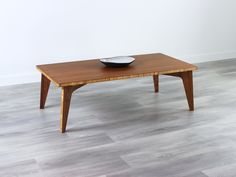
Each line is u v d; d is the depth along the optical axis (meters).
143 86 3.85
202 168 2.24
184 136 2.68
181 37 4.68
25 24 3.80
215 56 4.95
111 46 4.29
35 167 2.25
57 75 2.78
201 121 2.94
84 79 2.67
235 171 2.21
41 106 3.22
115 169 2.23
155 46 4.55
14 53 3.84
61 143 2.57
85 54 4.18
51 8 3.86
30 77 3.97
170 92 3.65
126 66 3.04
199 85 3.85
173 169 2.23
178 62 3.19
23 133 2.73
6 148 2.49
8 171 2.21
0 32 3.71
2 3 3.63
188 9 4.60
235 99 3.44
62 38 4.02
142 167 2.25
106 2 4.11
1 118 3.00
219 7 4.79
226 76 4.17
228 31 4.95
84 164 2.29
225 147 2.50
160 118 3.00
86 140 2.62
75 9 3.98
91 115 3.07
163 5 4.44
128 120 2.96
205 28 4.79
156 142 2.58
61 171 2.21
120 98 3.49
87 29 4.11
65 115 2.71
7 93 3.63
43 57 3.98
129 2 4.23
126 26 4.30
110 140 2.62
